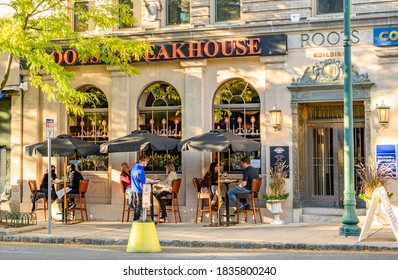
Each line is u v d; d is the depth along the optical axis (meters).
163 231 17.88
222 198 20.80
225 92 21.23
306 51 20.12
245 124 20.94
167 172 20.80
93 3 22.81
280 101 20.31
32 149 19.98
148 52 20.83
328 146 20.73
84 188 21.30
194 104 21.11
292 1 20.25
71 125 22.86
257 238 16.05
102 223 20.72
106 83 22.30
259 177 20.06
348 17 16.06
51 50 22.11
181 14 21.83
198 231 17.84
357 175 20.12
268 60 20.36
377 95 19.47
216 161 21.17
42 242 16.73
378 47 19.44
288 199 20.16
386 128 19.33
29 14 18.94
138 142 19.23
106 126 22.45
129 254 13.79
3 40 17.88
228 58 20.84
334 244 14.69
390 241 15.14
